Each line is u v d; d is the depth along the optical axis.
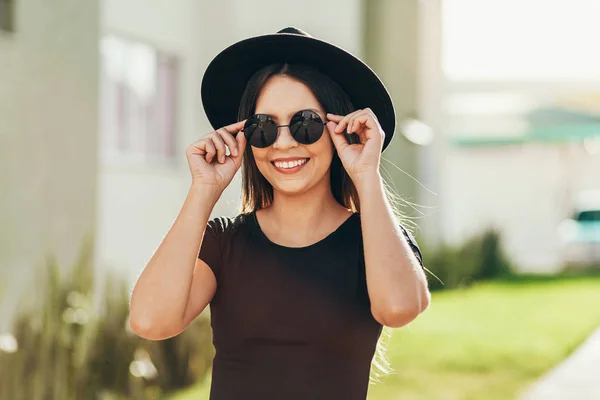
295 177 2.53
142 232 10.77
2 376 5.16
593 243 19.42
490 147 23.80
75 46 6.91
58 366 5.48
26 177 6.36
